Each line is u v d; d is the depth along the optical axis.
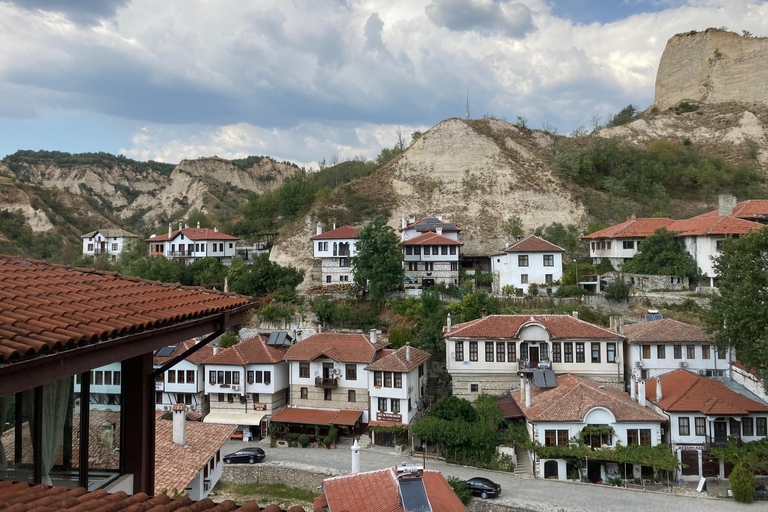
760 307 38.78
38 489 7.44
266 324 69.12
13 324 7.56
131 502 7.45
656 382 45.97
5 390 6.77
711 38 173.25
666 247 73.00
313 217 103.19
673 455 41.09
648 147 139.62
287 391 58.84
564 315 53.53
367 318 67.75
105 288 10.91
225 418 54.91
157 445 23.98
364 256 69.50
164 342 10.53
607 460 41.34
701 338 49.59
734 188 119.94
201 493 24.28
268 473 45.34
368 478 26.70
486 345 51.59
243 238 118.12
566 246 93.50
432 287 73.06
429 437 46.06
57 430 9.66
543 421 42.06
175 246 94.12
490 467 44.59
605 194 114.56
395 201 109.88
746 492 37.56
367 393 53.62
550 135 136.00
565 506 37.28
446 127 121.25
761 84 161.50
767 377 39.44
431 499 24.30
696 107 164.50
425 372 57.72
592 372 50.47
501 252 74.00
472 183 112.25
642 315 63.03
